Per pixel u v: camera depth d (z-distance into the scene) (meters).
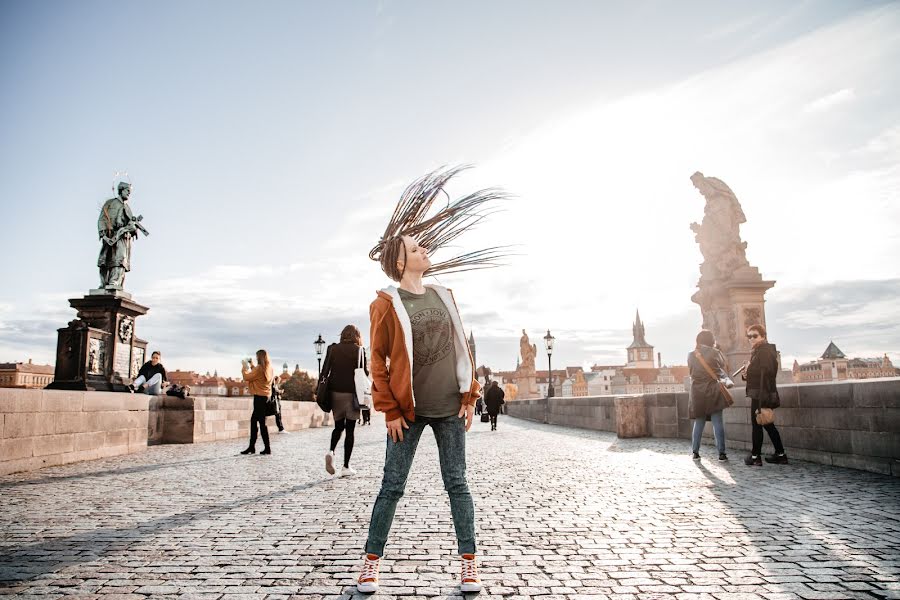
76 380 16.44
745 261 21.05
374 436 17.09
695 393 9.09
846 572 3.41
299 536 4.45
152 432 13.86
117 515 5.23
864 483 6.47
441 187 3.62
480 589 3.23
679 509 5.29
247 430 17.86
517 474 7.91
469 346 3.49
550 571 3.54
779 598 3.03
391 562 3.77
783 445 9.09
